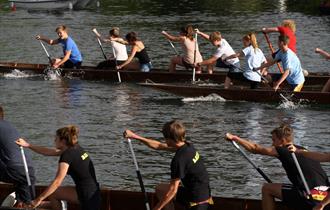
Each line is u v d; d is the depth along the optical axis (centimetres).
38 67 6912
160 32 9875
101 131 4834
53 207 2983
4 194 3278
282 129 2858
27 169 3073
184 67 6856
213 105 5619
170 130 2762
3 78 6788
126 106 5603
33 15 12131
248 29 10212
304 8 12712
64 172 2830
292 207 2853
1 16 12050
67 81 6619
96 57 8144
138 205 3180
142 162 4134
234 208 3070
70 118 5222
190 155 2759
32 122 5112
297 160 2812
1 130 3081
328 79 6159
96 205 2866
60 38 6794
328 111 5372
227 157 4219
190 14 12044
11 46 8875
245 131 4831
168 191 2753
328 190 2791
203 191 2780
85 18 11625
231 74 5800
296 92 5534
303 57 7912
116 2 13900
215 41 6022
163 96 5975
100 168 4041
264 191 2897
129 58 6544
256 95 5672
